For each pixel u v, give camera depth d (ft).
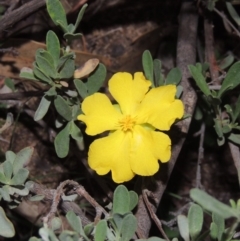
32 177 0.72
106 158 0.50
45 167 0.74
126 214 0.44
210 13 0.70
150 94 0.51
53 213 0.46
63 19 0.53
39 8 0.63
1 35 0.70
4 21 0.63
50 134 0.67
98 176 0.61
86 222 0.53
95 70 0.55
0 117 0.73
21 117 0.74
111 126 0.51
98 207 0.50
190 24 0.69
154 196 0.53
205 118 0.67
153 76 0.57
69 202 0.54
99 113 0.51
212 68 0.67
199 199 0.34
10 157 0.51
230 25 0.73
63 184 0.49
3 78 0.73
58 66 0.52
